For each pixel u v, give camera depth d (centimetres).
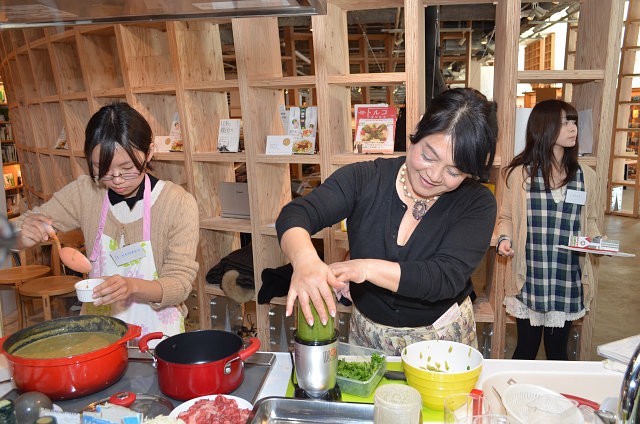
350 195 139
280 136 271
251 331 310
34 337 114
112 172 147
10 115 574
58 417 89
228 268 299
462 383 100
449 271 117
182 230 162
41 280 345
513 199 232
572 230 226
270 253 289
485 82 1064
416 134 117
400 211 137
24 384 100
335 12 253
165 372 102
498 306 251
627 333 379
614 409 94
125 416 87
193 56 294
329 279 98
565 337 241
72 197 171
